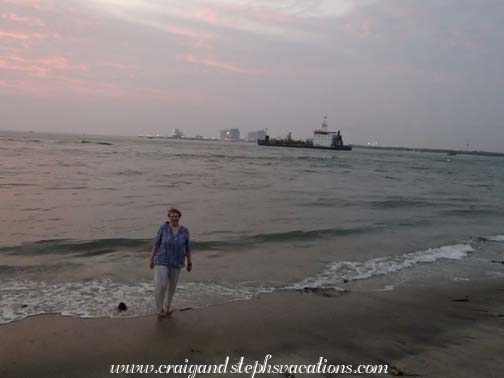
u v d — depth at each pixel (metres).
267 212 16.39
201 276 8.65
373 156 126.81
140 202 17.08
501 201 26.36
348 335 6.16
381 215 17.50
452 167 85.25
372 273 9.63
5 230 11.44
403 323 6.73
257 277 8.80
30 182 21.88
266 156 76.44
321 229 13.52
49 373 4.80
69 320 6.22
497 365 5.23
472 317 7.15
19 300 6.88
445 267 10.50
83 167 33.22
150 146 100.88
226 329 6.17
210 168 40.72
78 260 9.17
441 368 5.11
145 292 7.48
